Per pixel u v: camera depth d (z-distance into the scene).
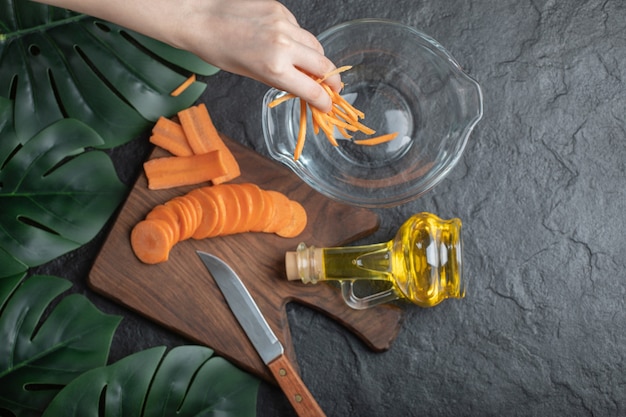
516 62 1.05
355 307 1.00
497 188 1.04
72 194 1.01
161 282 1.01
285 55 0.79
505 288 1.03
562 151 1.04
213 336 1.00
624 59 1.04
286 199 1.00
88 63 1.05
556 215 1.03
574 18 1.05
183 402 0.99
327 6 1.06
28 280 1.00
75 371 0.99
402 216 1.04
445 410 1.02
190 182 1.01
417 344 1.02
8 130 1.02
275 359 0.99
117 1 0.81
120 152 1.05
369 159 1.01
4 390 0.99
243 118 1.05
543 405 1.02
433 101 1.00
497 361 1.02
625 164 1.03
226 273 1.00
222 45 0.81
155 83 1.03
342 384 1.03
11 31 1.02
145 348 1.03
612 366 1.02
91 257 1.03
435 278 0.96
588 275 1.02
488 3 1.06
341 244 1.02
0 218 1.00
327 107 0.82
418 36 0.97
